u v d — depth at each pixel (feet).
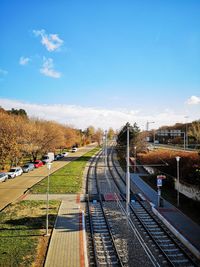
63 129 312.71
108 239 63.52
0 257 51.93
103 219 78.13
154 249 58.34
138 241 62.28
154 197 104.12
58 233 65.36
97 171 173.47
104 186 126.11
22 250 55.16
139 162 196.13
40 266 49.16
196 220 75.05
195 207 86.84
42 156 231.91
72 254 53.98
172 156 129.29
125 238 64.03
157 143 319.06
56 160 233.76
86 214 82.89
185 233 65.16
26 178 144.46
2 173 137.80
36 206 88.99
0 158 157.89
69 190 114.73
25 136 188.55
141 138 220.23
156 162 148.15
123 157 242.17
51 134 220.64
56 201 96.68
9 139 161.89
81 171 169.68
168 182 122.31
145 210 87.45
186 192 103.50
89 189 119.14
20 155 181.57
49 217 77.41
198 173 93.56
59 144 241.35
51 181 134.31
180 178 110.11
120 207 90.84
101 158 252.42
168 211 83.46
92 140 517.96
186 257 54.49
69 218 77.25
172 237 64.28
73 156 272.10
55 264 49.80
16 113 363.56
